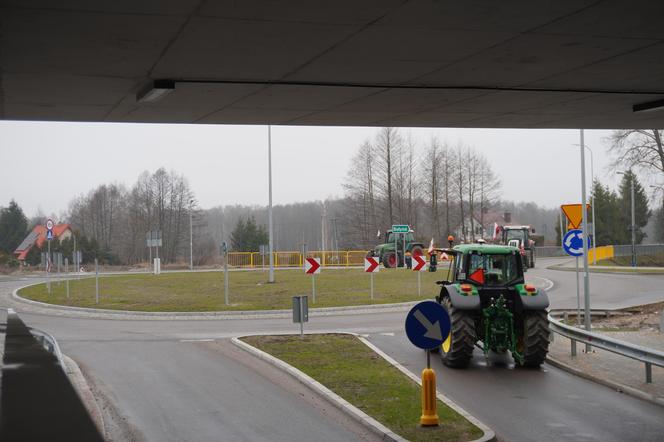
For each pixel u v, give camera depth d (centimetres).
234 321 2194
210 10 712
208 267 6050
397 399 1070
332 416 1008
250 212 14475
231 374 1320
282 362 1388
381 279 3622
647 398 1084
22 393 491
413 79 1049
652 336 1700
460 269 1443
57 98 1109
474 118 1412
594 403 1073
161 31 778
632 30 823
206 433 923
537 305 1306
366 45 859
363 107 1258
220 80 1019
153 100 1076
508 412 1020
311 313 2394
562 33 829
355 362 1387
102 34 782
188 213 9025
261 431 931
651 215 9612
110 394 1159
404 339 1734
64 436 387
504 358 1455
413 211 6919
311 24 771
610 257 6694
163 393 1164
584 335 1366
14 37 786
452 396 1120
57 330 2005
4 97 1096
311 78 1024
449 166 6788
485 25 793
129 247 9106
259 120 1376
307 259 2594
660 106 1255
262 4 701
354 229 7706
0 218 8906
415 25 786
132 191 9675
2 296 3297
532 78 1062
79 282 3959
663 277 3938
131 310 2498
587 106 1297
